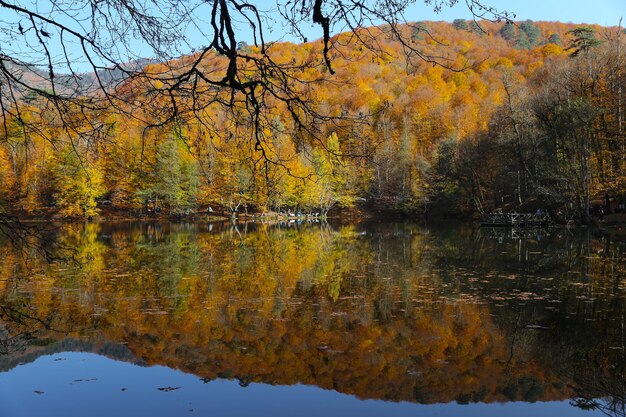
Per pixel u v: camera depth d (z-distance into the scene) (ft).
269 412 18.47
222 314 31.32
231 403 19.12
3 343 25.75
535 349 24.88
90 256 59.52
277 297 36.14
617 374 21.79
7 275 45.09
